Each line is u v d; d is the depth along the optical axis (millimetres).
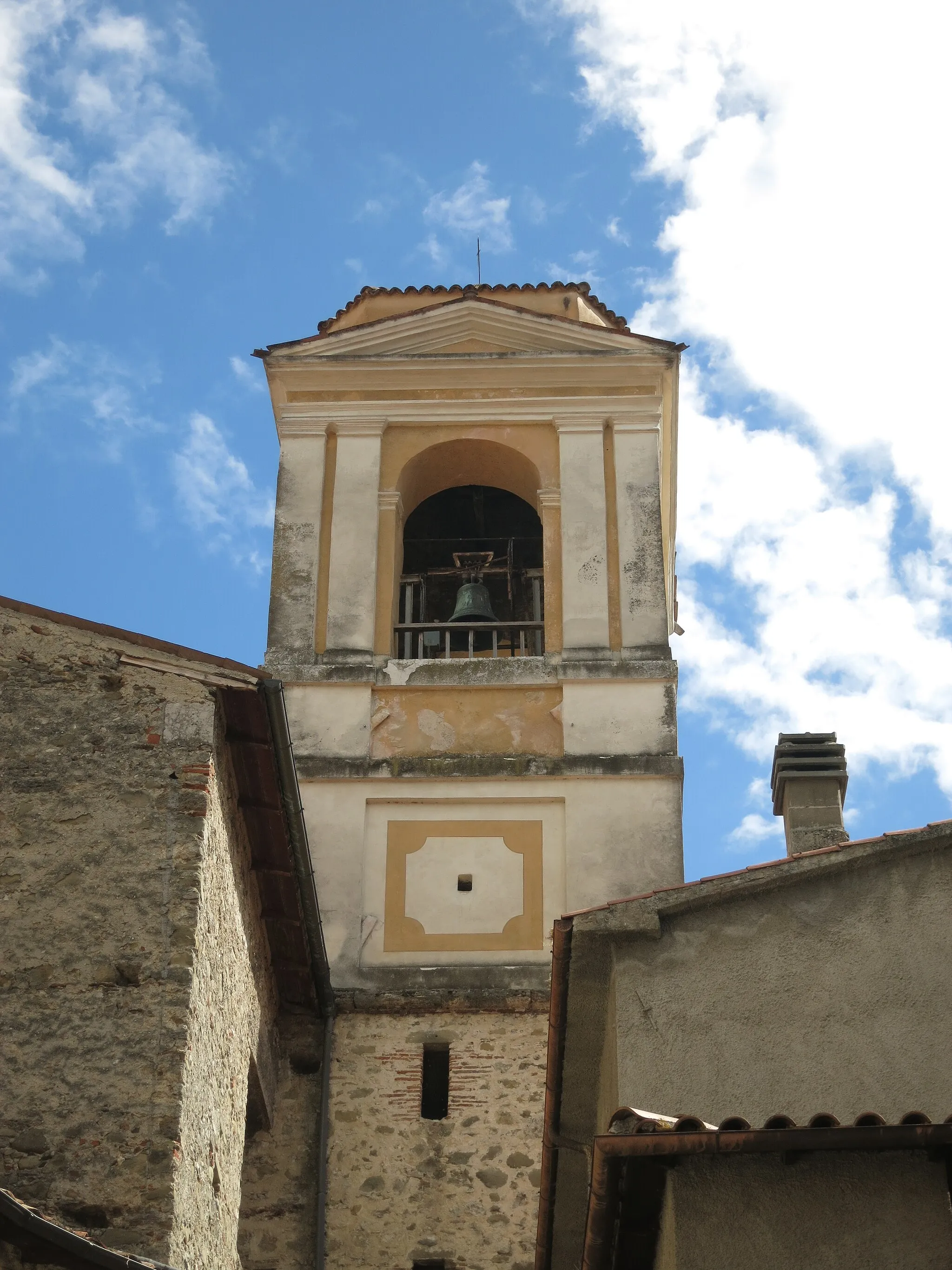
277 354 23578
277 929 16656
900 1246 10539
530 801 20422
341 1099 18172
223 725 14203
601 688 21141
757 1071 12703
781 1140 10625
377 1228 17422
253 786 14812
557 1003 13609
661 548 22359
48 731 13781
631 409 23422
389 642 21734
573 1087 14078
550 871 20016
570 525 22547
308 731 20891
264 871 15758
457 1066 18438
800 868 13305
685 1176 10914
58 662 14078
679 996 12984
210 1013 13438
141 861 13195
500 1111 18125
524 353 23562
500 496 24281
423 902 19797
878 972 13000
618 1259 11695
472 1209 17531
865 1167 10758
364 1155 17844
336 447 23281
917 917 13180
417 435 23391
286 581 22156
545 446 23297
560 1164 14242
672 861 19953
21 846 13266
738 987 13000
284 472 23016
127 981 12695
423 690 21203
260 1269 17156
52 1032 12484
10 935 12883
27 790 13516
